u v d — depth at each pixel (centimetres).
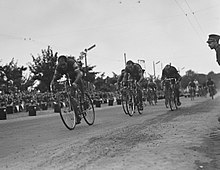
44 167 401
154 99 2184
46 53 4306
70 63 866
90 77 4753
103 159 418
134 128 708
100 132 696
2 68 3622
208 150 451
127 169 366
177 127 679
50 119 1306
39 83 4294
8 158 479
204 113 992
